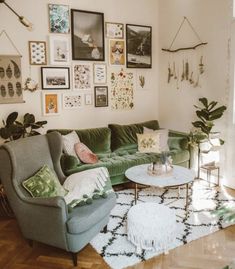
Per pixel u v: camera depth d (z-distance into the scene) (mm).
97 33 4785
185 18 4844
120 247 2707
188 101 4957
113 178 3920
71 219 2391
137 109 5379
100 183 2918
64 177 3162
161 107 5543
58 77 4547
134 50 5191
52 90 4531
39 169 2928
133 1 5074
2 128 3857
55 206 2373
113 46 4973
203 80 4641
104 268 2434
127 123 5305
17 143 2793
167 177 3316
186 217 3230
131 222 2674
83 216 2449
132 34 5129
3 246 2807
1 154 2615
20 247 2785
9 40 4141
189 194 3895
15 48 4191
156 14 5363
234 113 4113
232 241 2779
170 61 5230
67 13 4500
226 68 4211
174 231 2691
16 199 2594
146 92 5445
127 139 4656
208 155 4559
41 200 2449
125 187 4195
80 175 2998
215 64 4398
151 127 4980
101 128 4602
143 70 5355
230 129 4180
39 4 4293
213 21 4367
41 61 4391
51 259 2586
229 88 4168
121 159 4121
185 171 3521
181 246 2707
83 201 2660
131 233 2682
